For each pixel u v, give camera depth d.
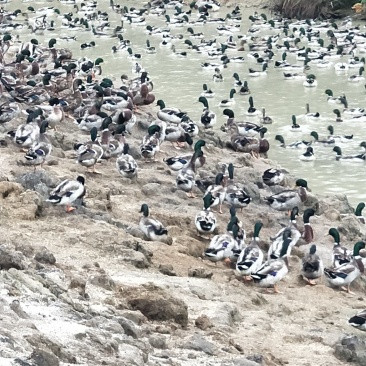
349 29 73.56
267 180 32.94
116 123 36.12
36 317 13.59
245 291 20.75
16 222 21.92
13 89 37.41
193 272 21.17
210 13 85.25
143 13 86.12
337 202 32.88
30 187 24.89
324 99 51.78
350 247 27.83
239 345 15.98
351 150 41.84
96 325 14.09
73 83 42.62
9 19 81.06
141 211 24.70
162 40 69.62
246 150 38.47
